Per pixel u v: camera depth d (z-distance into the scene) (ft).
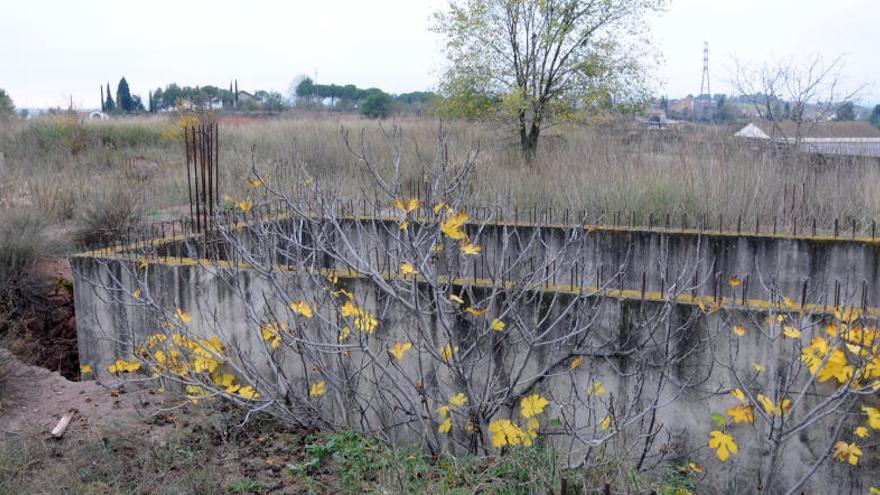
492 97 53.31
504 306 15.34
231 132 59.41
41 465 13.89
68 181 39.06
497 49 52.11
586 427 14.58
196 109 65.98
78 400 16.83
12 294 24.08
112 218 30.14
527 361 14.64
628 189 30.73
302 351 15.65
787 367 13.55
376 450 14.61
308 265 20.02
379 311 16.14
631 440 14.58
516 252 25.41
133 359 18.03
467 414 15.16
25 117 71.20
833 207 29.53
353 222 25.45
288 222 22.48
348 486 13.37
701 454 14.24
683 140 44.70
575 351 14.67
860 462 13.15
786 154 39.93
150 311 17.46
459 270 19.44
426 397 15.24
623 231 24.64
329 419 16.47
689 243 23.98
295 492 13.24
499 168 40.40
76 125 61.46
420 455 14.58
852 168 35.24
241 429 15.49
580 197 31.22
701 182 31.01
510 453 14.07
